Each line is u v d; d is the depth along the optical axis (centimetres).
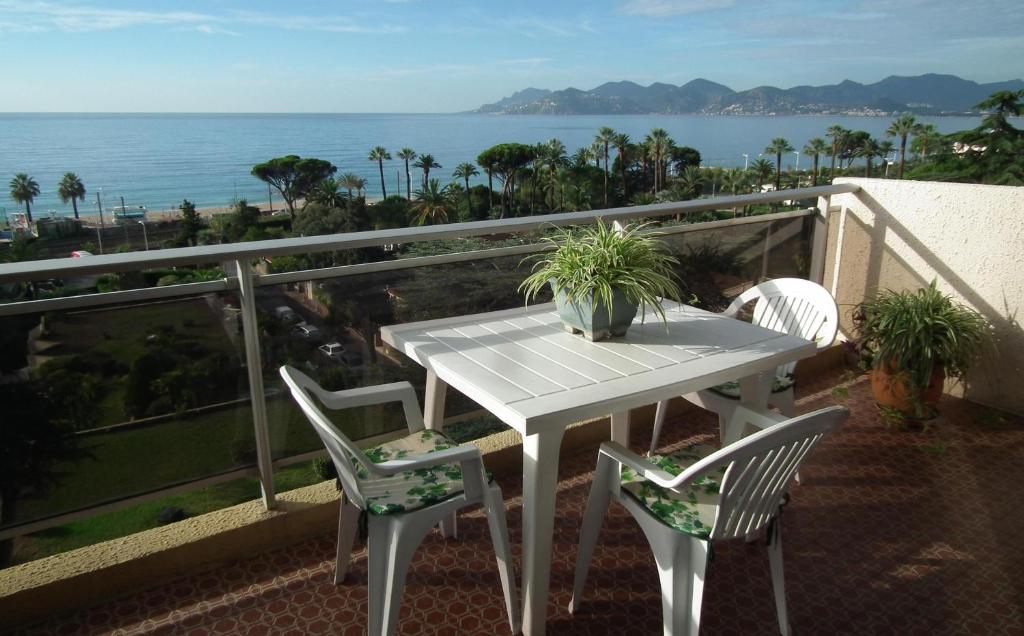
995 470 259
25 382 170
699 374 165
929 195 327
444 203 5447
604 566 197
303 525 210
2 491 174
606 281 183
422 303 238
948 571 197
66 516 185
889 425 294
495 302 257
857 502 236
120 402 184
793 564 200
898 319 294
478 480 157
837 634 170
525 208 5541
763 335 199
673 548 146
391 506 149
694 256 306
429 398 214
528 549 158
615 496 163
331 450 154
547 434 150
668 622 150
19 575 175
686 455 179
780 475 145
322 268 212
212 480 205
